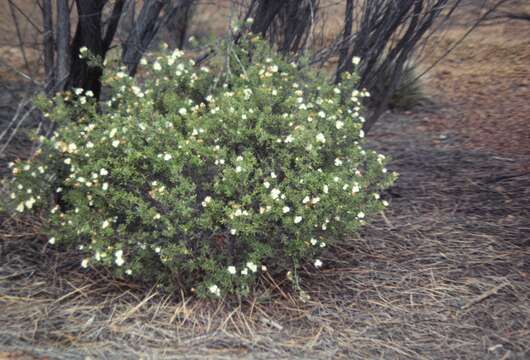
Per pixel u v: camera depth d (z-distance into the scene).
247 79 3.64
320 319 3.29
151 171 3.32
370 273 3.76
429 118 7.61
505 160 5.74
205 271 3.44
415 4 4.57
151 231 3.35
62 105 3.59
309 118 3.39
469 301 3.47
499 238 4.17
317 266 3.55
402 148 6.40
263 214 3.14
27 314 3.16
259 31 4.30
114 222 3.31
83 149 3.29
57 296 3.36
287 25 4.56
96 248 3.13
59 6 3.98
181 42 6.75
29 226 4.05
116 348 2.91
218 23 7.38
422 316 3.34
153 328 3.10
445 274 3.75
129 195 3.17
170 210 3.26
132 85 3.76
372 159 3.83
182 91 3.93
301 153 3.35
